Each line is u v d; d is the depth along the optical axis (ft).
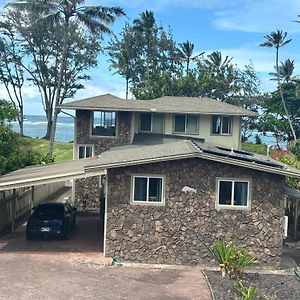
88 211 103.55
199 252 61.41
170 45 282.77
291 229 85.35
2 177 75.05
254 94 272.51
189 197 61.52
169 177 61.46
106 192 61.52
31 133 438.40
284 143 254.88
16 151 113.80
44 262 59.36
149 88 247.09
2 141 110.52
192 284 53.01
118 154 69.56
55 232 71.00
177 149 66.64
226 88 260.62
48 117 245.45
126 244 61.62
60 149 209.77
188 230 61.46
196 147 67.51
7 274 53.72
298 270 59.67
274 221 61.62
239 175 61.41
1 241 70.79
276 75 273.33
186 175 61.46
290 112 241.96
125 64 275.18
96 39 232.94
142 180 61.62
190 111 109.70
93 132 106.42
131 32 277.85
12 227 78.89
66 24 162.81
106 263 59.82
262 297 47.57
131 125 106.52
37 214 72.74
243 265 55.72
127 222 61.57
